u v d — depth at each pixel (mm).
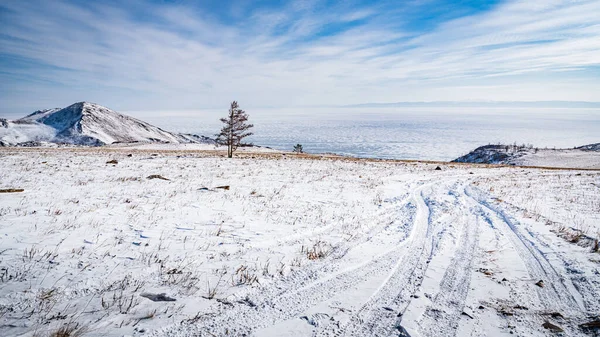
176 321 4262
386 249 7770
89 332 3865
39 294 4680
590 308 4812
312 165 32750
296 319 4480
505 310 4758
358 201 14328
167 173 21078
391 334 4145
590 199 15531
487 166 43344
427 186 20562
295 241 8250
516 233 9289
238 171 24234
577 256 7074
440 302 5031
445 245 8086
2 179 15180
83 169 20922
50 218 8867
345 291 5402
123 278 5422
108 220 9070
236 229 9000
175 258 6500
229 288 5324
